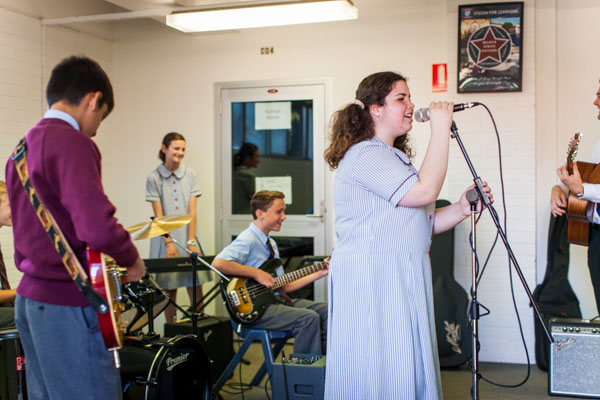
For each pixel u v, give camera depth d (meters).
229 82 5.53
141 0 4.75
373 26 5.14
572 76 4.64
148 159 5.76
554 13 4.62
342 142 2.43
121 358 3.02
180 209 5.04
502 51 4.57
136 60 5.77
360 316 2.36
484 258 4.67
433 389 2.33
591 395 3.76
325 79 5.29
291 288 3.82
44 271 1.93
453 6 4.69
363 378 2.34
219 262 3.60
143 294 3.21
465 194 2.56
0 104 4.66
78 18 4.87
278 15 4.50
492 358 4.68
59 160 1.85
